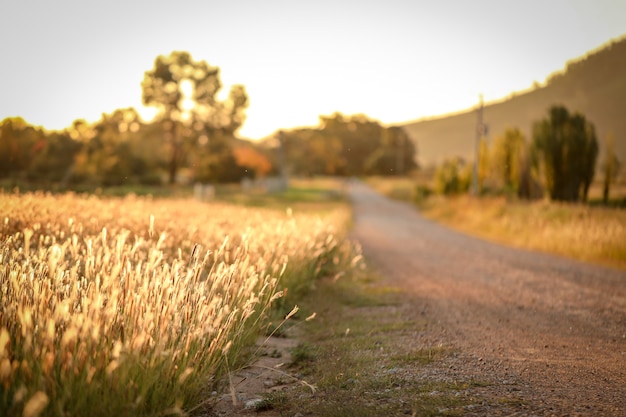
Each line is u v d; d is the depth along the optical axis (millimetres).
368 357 6078
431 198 55938
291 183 102188
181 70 67312
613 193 43719
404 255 17859
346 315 8672
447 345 6758
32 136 38875
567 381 5344
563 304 9883
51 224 7191
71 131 46812
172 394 4078
